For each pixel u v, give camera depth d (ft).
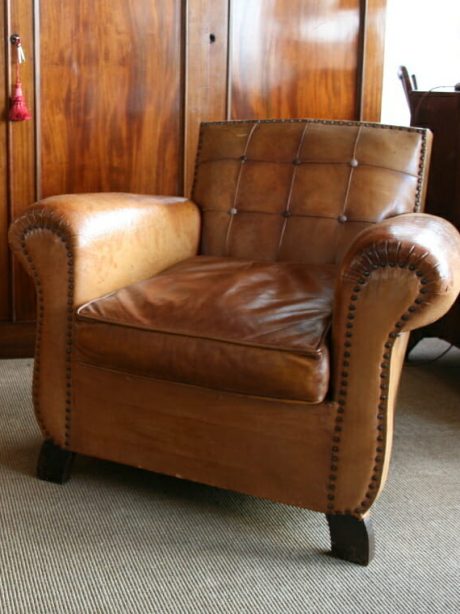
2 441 6.50
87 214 5.52
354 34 8.99
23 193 8.45
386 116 11.34
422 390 8.13
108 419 5.45
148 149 8.74
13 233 5.41
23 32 8.12
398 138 6.68
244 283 5.71
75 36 8.31
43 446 5.78
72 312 5.42
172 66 8.63
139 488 5.77
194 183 7.32
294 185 6.84
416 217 5.43
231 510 5.49
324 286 5.83
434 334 8.86
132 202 6.21
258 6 8.70
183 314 5.12
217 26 8.63
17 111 8.13
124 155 8.70
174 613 4.27
